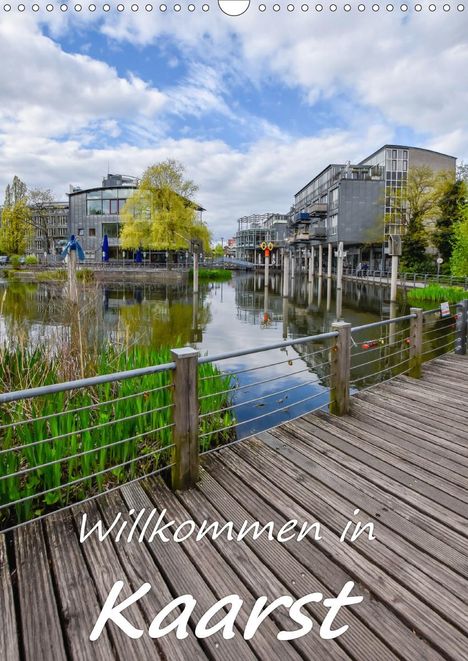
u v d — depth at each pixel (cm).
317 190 5969
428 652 188
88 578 228
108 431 374
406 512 292
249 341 1455
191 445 316
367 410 483
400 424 443
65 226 7444
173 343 1346
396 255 2445
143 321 1803
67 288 916
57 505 350
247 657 185
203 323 1842
